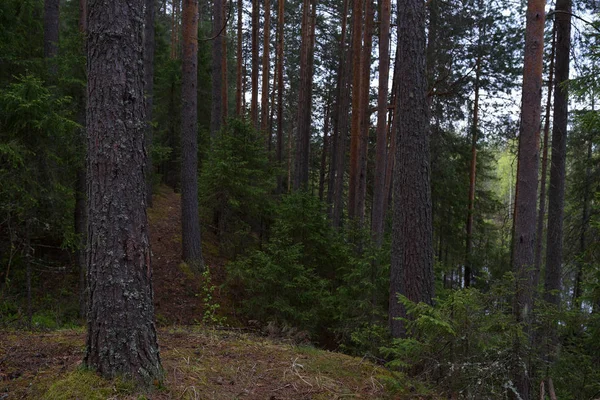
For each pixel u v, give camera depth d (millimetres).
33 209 6723
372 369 4117
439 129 16094
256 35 18031
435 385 3629
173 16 25141
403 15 5730
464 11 13445
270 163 12883
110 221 2822
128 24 2877
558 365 4227
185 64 10344
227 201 11391
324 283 8898
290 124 31188
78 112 7707
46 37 8969
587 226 11922
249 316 9141
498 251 18078
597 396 4141
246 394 3170
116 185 2822
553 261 10242
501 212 21125
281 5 18359
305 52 18141
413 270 5660
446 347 3566
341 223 17609
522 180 6785
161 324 8266
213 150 11750
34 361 3281
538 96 6707
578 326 4426
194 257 10609
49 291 7930
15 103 5984
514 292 4082
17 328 5199
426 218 5684
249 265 9820
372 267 7781
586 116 5641
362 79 13438
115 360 2822
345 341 7879
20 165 6328
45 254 8750
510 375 3455
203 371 3447
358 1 13133
